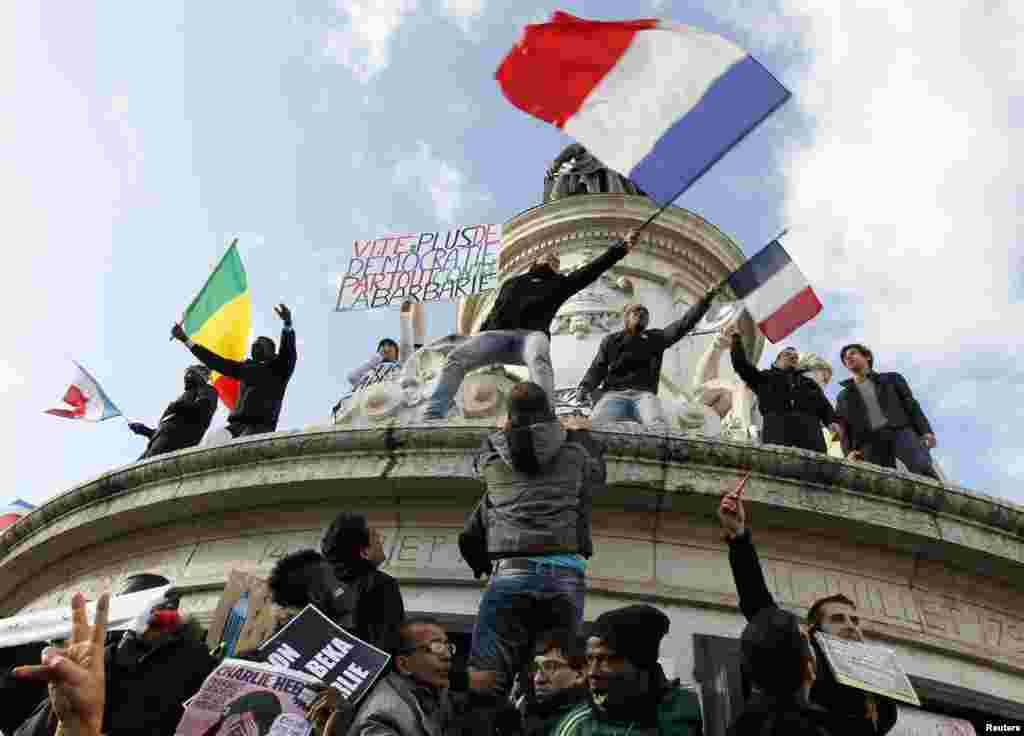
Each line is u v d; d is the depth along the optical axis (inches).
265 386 442.9
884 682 211.2
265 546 346.6
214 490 351.6
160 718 209.3
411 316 544.7
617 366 394.0
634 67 402.0
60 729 143.8
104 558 383.6
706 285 669.9
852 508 320.5
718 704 283.3
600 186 795.4
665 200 387.9
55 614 286.0
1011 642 322.0
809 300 456.4
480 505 268.2
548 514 253.4
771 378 395.2
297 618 187.5
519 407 262.4
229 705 174.9
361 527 234.7
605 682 188.4
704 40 398.6
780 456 323.9
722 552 323.9
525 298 382.6
